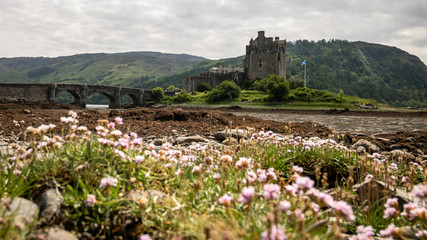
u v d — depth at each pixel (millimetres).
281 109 80250
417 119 43875
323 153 6543
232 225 2699
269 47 133250
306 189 2721
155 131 13359
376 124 32031
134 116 18297
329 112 64688
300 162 6422
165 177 3943
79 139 4531
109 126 3895
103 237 2941
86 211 3076
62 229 2895
